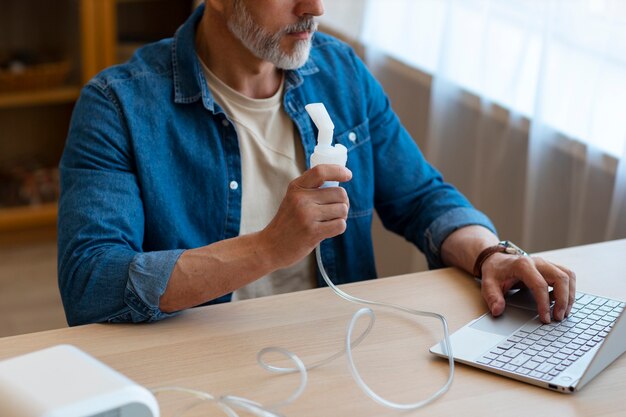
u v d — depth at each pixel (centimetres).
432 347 114
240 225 152
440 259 153
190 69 147
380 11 244
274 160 155
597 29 177
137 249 137
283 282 157
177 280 122
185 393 104
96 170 139
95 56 314
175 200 146
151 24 336
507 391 105
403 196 167
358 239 163
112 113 143
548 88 186
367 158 164
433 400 103
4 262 309
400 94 246
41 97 312
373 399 103
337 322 122
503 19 201
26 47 320
